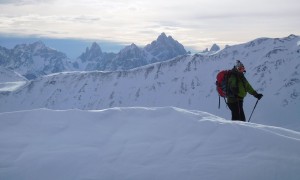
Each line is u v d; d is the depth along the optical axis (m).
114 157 7.42
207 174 6.71
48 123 9.07
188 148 7.72
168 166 7.03
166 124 8.94
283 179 6.57
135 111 9.74
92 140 8.21
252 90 12.02
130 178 6.75
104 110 9.80
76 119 9.28
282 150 7.47
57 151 7.65
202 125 8.72
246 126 8.61
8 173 7.03
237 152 7.46
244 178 6.59
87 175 6.87
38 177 6.94
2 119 9.27
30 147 7.91
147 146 7.84
